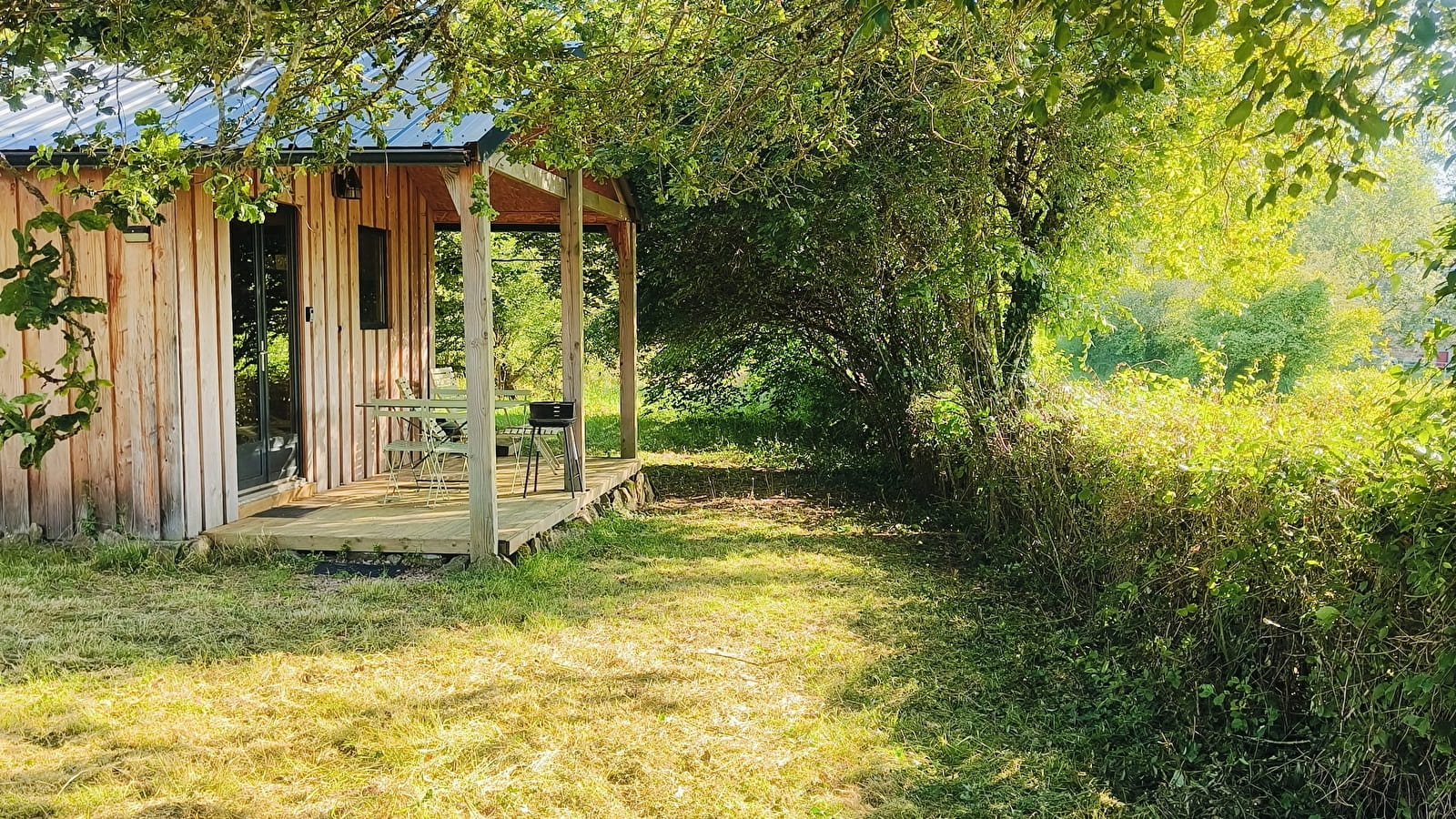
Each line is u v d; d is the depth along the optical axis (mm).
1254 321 18266
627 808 3928
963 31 5707
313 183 8891
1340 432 4312
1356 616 3648
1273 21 2834
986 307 9773
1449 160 3346
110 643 5520
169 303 7285
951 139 8625
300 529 7559
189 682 5059
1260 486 4418
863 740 4574
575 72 4281
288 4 2984
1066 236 9516
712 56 4633
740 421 16344
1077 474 6621
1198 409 5762
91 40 2604
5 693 4848
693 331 12781
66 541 7535
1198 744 4320
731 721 4758
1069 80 6176
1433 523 3355
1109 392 7301
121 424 7422
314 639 5734
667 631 6102
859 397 12641
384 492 9172
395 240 10594
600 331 15516
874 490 11898
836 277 10906
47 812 3771
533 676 5270
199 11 2811
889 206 9258
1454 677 3250
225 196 3457
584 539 8562
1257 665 4398
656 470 13398
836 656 5684
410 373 10992
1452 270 3299
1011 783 4199
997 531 8109
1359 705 3721
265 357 8414
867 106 8547
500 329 19609
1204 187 9312
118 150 3434
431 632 5914
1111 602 5621
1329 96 2826
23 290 1956
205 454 7547
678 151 5934
